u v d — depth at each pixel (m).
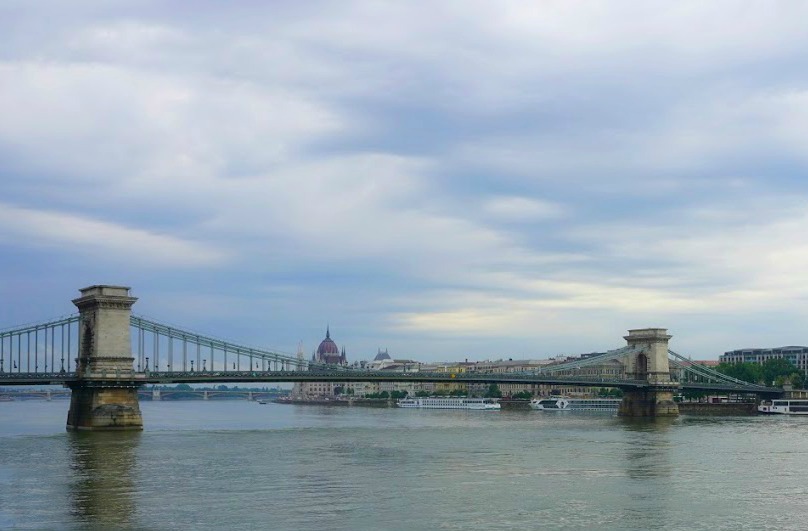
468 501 84.19
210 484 93.94
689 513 79.19
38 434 161.38
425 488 91.75
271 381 199.00
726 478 100.19
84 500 84.00
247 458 118.31
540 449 133.50
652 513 79.06
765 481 98.00
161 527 72.56
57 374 175.75
